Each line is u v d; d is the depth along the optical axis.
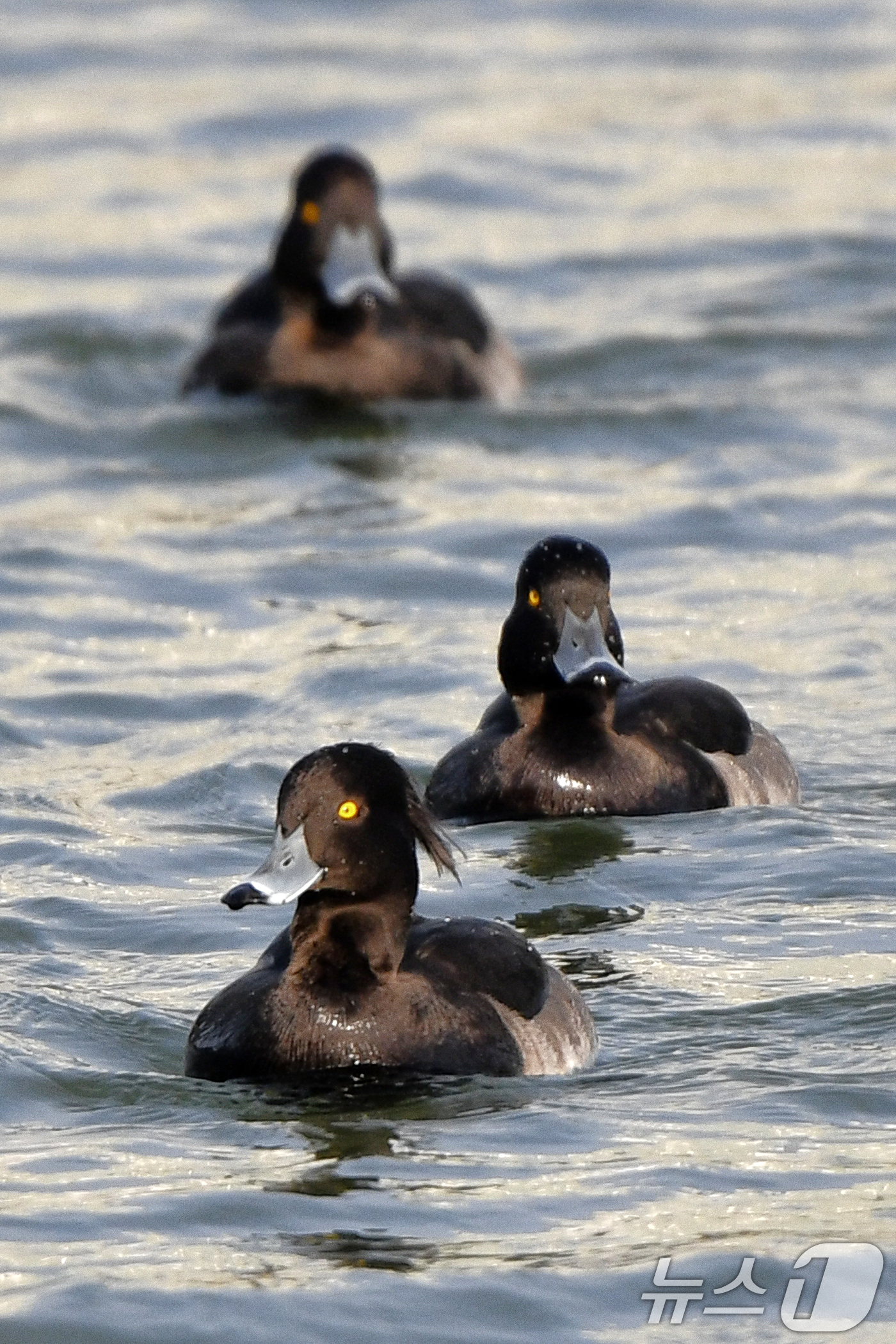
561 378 24.09
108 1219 8.69
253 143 31.44
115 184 30.06
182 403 23.12
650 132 32.09
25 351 24.62
